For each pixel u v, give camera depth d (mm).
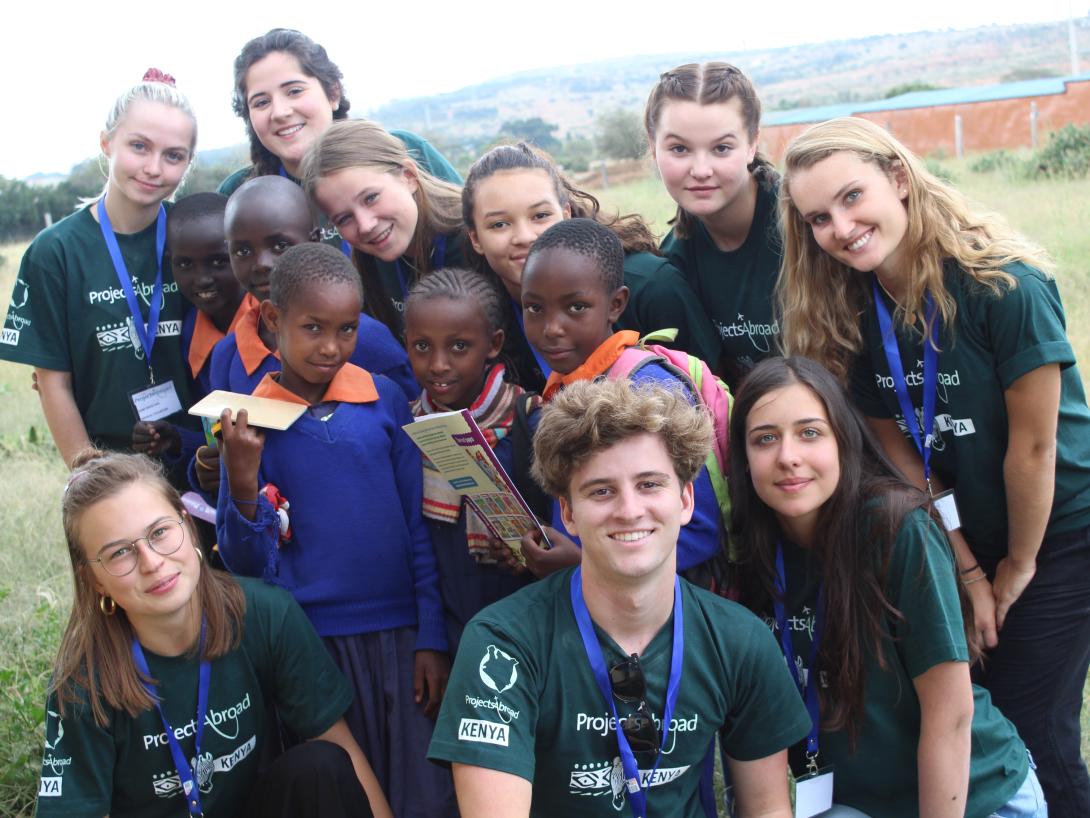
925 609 3223
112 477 3162
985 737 3412
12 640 5316
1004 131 29734
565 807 3053
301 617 3449
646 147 4496
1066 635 3695
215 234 4309
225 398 3605
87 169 32938
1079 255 11523
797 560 3457
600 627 3027
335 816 3213
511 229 3887
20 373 11922
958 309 3521
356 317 3584
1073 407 3637
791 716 3123
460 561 3721
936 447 3723
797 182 3549
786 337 3844
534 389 4035
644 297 4219
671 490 2926
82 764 3203
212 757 3318
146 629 3217
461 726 2922
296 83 4879
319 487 3580
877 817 3420
